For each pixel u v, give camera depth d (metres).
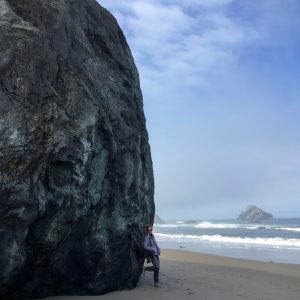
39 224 7.46
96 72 10.05
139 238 11.10
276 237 42.06
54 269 8.49
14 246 6.82
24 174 6.77
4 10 7.25
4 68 6.77
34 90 7.15
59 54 8.27
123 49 12.00
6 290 7.44
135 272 10.93
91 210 8.98
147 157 12.40
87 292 9.56
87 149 8.39
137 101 12.09
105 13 11.38
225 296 10.88
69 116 8.07
